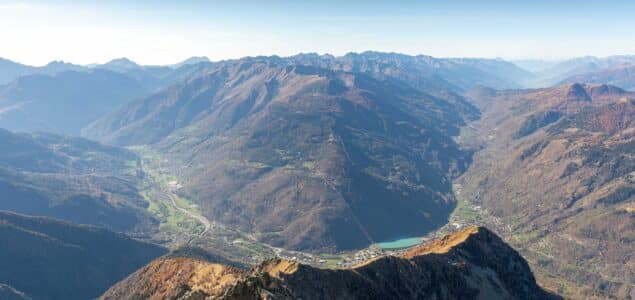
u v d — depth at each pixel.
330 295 162.25
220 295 135.38
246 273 172.25
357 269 189.12
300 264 164.38
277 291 135.88
